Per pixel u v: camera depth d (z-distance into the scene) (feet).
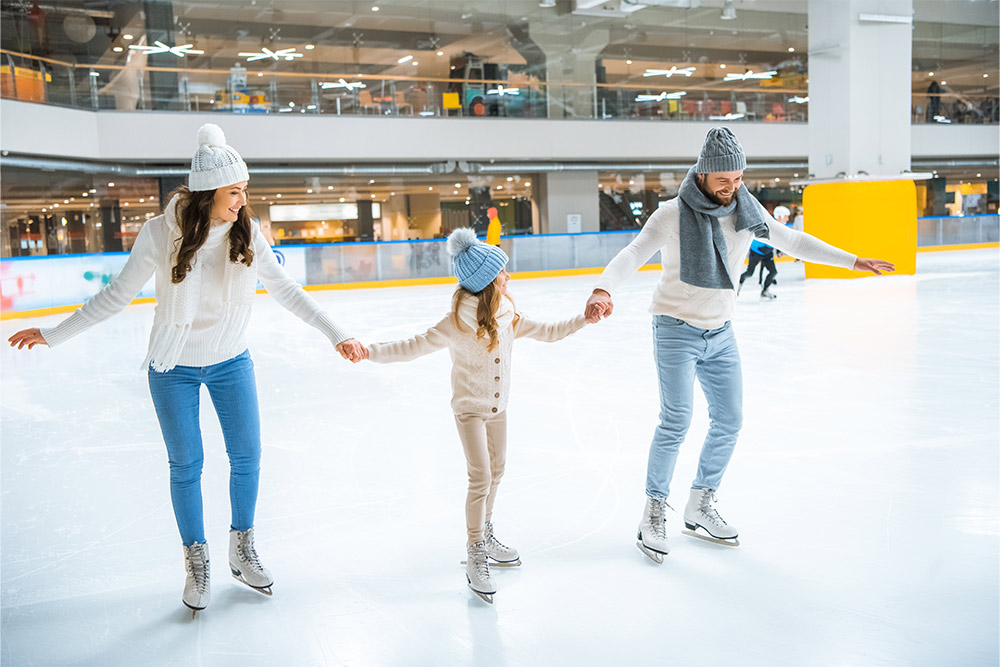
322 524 10.38
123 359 25.77
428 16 62.64
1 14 48.01
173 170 52.95
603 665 6.72
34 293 39.70
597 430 14.75
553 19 64.44
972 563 8.51
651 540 8.86
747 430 14.26
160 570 9.14
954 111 72.84
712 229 8.58
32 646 7.41
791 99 69.82
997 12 72.84
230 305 7.86
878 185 43.70
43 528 10.61
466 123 59.82
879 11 43.70
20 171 48.85
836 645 6.92
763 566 8.61
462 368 8.24
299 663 6.94
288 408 17.49
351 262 51.47
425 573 8.76
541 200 65.87
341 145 56.29
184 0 54.08
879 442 13.25
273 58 57.88
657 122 65.46
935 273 45.55
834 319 28.68
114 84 50.47
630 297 40.19
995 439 13.20
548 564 8.86
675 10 68.08
